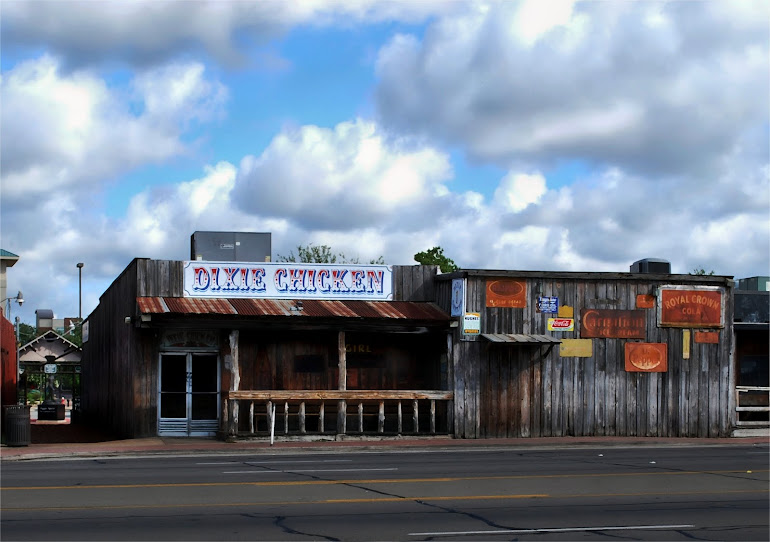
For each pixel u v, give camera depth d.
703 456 21.38
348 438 25.09
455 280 26.77
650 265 30.03
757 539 10.51
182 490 14.14
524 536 10.55
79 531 10.50
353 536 10.39
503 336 26.27
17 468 17.92
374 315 25.98
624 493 14.28
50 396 45.72
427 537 10.41
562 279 27.25
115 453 21.41
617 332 27.56
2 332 32.72
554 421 26.88
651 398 27.69
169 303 25.36
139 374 25.38
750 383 30.55
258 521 11.32
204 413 25.73
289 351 26.58
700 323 28.28
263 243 29.73
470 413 26.19
